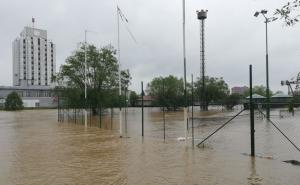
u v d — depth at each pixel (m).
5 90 141.50
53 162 11.92
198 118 40.69
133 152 13.76
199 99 72.44
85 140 18.52
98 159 12.33
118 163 11.45
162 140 18.08
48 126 31.08
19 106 118.81
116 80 58.03
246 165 10.70
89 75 56.28
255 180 8.78
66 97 56.03
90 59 56.50
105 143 16.95
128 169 10.41
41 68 173.00
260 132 21.73
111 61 57.78
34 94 147.00
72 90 55.00
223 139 18.23
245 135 20.08
